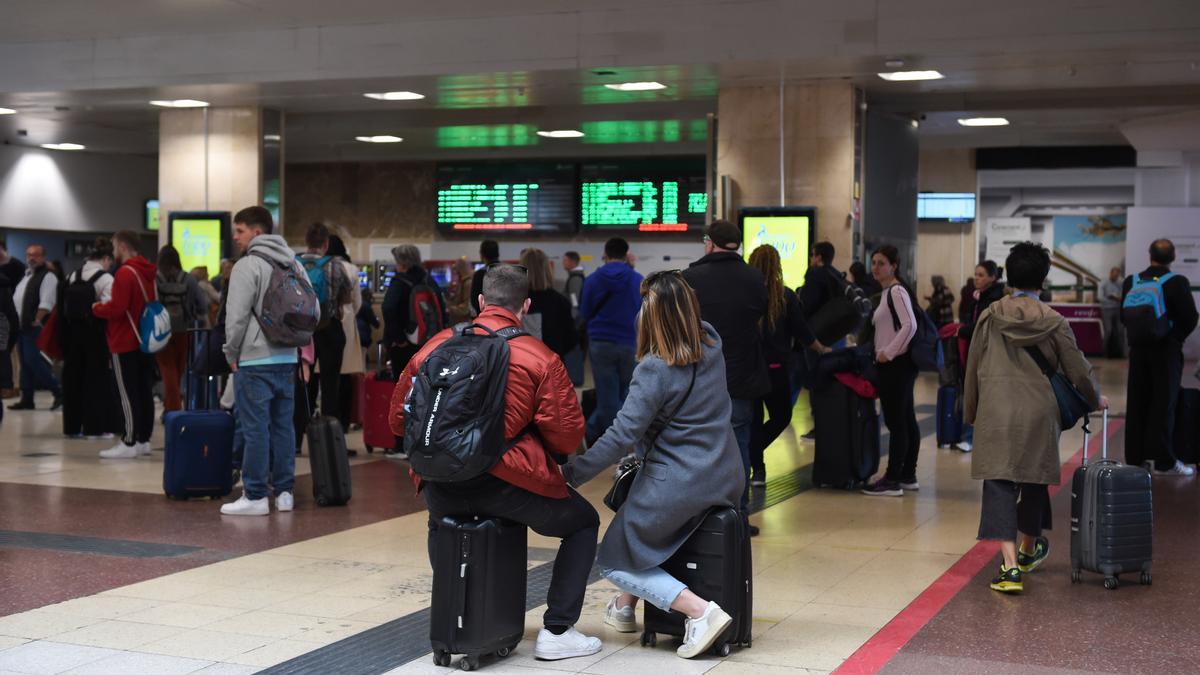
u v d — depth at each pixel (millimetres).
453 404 4102
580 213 22875
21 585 5629
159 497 8133
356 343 11750
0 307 9758
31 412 13734
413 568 6062
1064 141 20672
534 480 4273
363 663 4445
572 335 9594
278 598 5426
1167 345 9234
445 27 12703
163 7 12305
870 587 5730
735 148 13609
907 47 11367
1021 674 4367
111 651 4582
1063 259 24797
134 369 10047
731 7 11852
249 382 7465
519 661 4488
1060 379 5641
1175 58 11398
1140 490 5773
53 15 12742
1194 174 20766
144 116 16609
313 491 7980
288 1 11984
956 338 10898
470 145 21391
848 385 8562
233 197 15516
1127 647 4730
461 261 12773
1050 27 11008
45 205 21891
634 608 4945
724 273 6609
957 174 24312
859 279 11914
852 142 13281
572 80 12961
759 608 5316
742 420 6719
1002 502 5648
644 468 4559
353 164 25031
